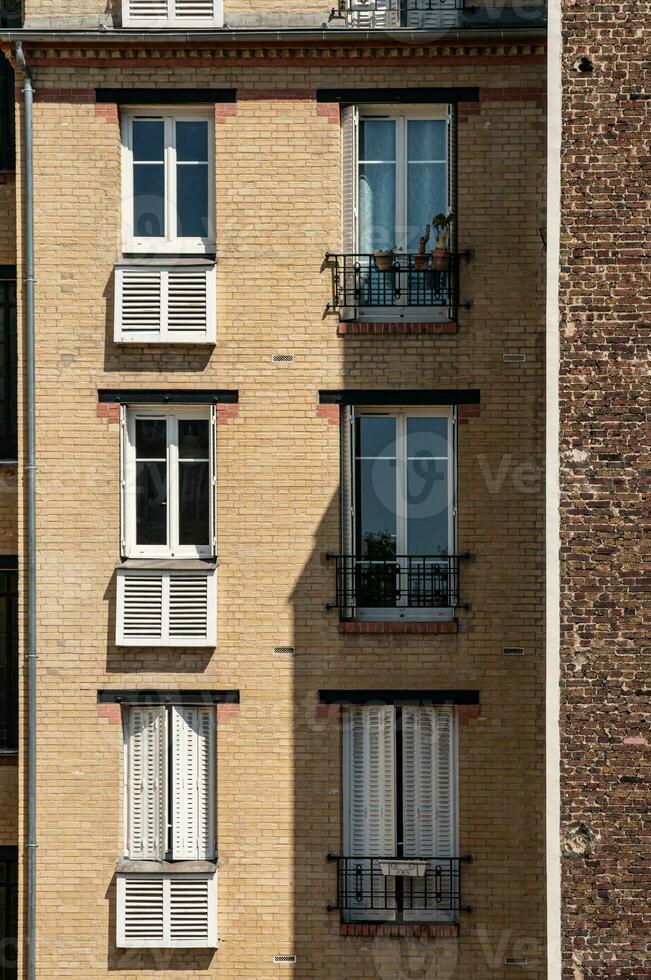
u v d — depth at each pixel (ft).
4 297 61.36
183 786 56.49
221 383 56.75
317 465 56.49
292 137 57.11
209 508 57.41
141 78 57.11
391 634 55.98
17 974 57.88
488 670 55.77
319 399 56.65
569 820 49.32
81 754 56.03
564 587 49.47
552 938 49.26
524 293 56.54
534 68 56.75
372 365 56.59
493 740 55.62
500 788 55.47
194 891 55.16
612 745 49.19
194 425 57.77
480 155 56.80
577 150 49.88
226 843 55.83
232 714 56.03
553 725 49.37
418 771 56.13
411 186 58.29
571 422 49.57
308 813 55.77
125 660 56.24
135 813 56.49
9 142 61.21
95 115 57.16
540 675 55.62
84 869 55.77
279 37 56.24
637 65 49.88
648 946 49.06
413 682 55.88
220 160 57.11
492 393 56.34
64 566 56.49
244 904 55.67
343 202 57.41
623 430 49.44
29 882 55.62
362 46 56.59
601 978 49.11
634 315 49.55
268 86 57.06
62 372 56.80
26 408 57.00
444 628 55.77
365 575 57.11
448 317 57.00
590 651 49.32
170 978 55.67
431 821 55.98
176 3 56.90
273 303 56.85
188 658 56.18
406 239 58.08
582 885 49.24
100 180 57.16
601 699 49.26
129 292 56.65
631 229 49.73
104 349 56.90
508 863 55.31
